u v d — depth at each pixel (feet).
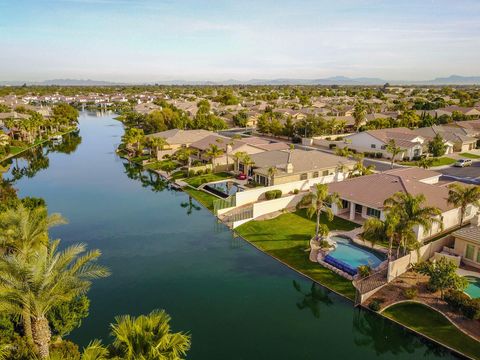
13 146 355.15
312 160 227.20
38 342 68.39
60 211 187.73
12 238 83.15
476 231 122.11
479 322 92.43
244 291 113.39
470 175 237.25
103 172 271.49
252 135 414.41
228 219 167.22
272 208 173.47
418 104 537.65
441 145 289.53
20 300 65.62
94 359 55.47
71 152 347.97
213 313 102.42
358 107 419.54
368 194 160.45
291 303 107.34
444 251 126.72
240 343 90.27
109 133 463.42
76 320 92.12
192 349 87.66
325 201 154.71
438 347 86.99
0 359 67.10
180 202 201.16
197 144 297.53
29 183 241.35
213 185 224.74
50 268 68.28
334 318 100.94
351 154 284.82
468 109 452.76
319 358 85.97
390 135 310.04
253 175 223.71
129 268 128.36
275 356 86.02
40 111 558.56
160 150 301.84
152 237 154.61
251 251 140.56
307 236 147.95
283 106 601.62
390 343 93.15
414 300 101.91
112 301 108.06
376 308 98.58
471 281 111.45
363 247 136.87
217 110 564.30
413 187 159.22
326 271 121.90
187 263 131.64
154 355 53.01
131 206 195.11
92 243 149.18
